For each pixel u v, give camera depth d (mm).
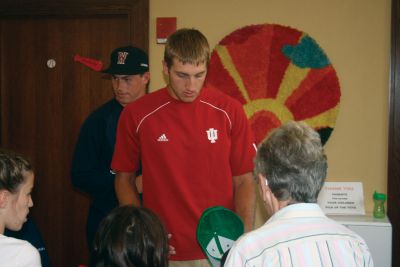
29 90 3326
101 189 2393
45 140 3330
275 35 2994
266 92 3016
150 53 3105
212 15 3051
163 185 1889
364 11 2943
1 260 1356
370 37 2947
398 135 2928
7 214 1502
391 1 2906
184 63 1766
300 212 1177
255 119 3029
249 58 3016
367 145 3000
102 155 2428
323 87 2971
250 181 1965
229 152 1937
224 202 1902
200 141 1875
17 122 3344
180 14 3070
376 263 2750
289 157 1177
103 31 3221
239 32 3012
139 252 1339
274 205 1229
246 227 1877
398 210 2959
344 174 3025
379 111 2975
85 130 2439
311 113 2986
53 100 3309
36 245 1993
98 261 1368
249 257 1131
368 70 2965
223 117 1914
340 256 1114
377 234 2738
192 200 1874
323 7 2969
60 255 3344
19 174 1506
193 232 1877
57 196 3340
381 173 2996
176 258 1890
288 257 1105
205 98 1931
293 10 2990
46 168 3336
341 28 2963
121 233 1352
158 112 1909
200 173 1879
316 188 1185
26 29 3305
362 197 2975
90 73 3262
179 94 1843
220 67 3037
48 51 3293
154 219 1418
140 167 2225
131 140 1951
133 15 3082
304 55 2973
